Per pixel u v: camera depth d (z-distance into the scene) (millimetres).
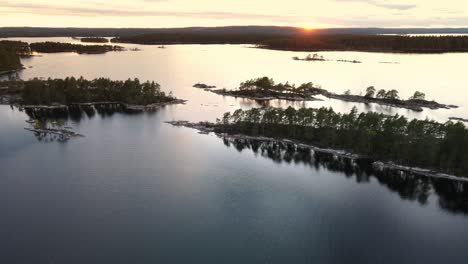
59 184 164875
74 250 122875
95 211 144750
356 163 186000
